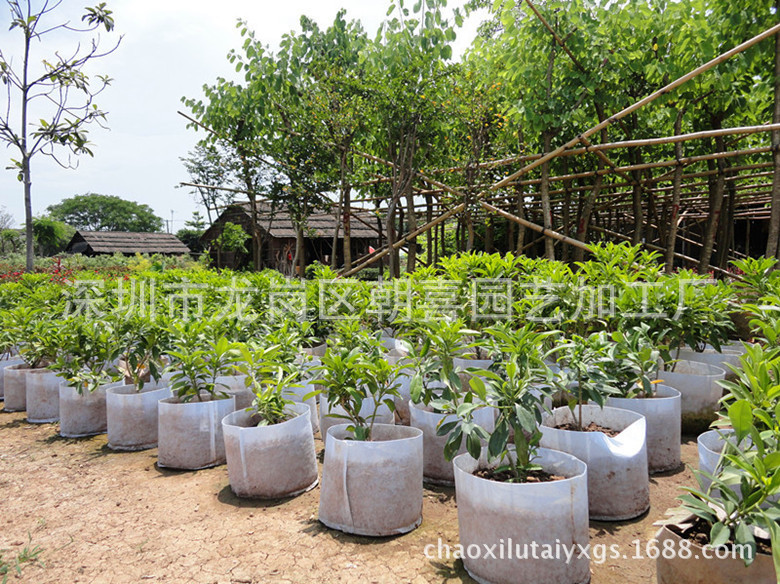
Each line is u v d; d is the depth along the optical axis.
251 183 11.52
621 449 2.91
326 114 8.98
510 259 5.03
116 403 4.30
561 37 6.85
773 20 6.00
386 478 2.79
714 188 8.49
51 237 38.56
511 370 2.54
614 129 8.96
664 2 6.63
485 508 2.34
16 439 4.63
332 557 2.59
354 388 3.14
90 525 2.99
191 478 3.68
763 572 1.78
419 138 8.76
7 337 5.66
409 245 9.47
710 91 6.89
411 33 8.15
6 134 7.69
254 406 3.48
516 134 8.66
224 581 2.40
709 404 4.06
